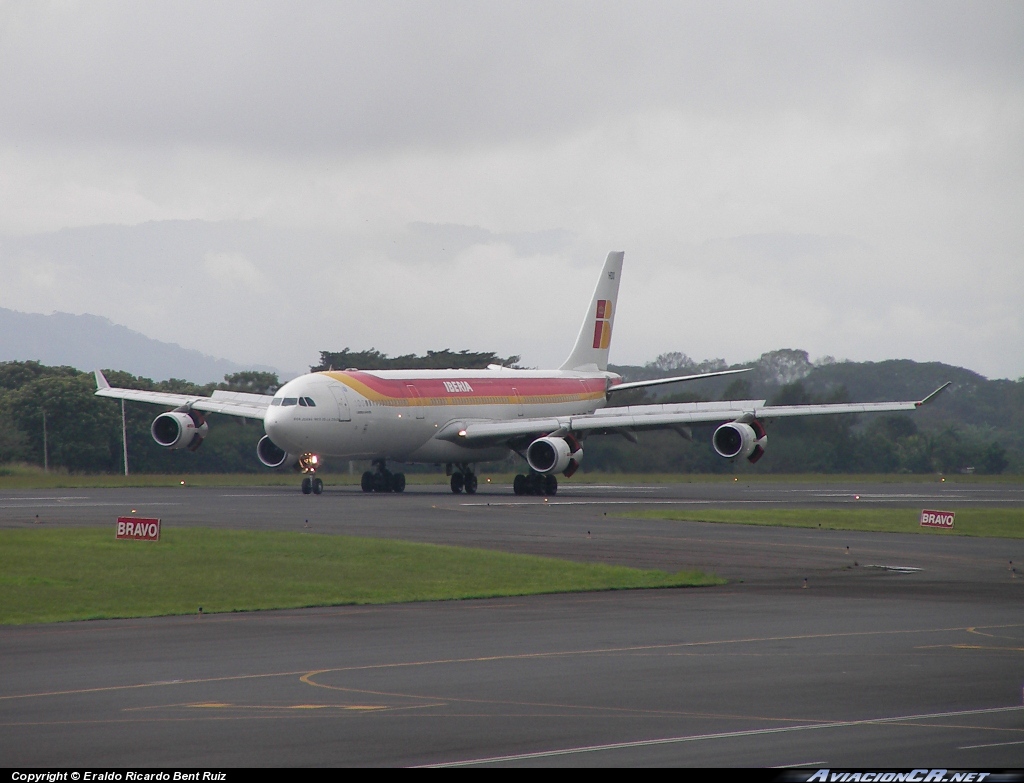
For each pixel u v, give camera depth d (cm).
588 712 4653
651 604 8106
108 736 4300
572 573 9762
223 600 8369
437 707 4750
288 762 3959
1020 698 4912
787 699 4888
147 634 6800
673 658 5875
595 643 6362
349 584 9106
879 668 5594
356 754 4053
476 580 9388
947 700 4872
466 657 5922
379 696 4956
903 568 10481
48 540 11206
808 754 4050
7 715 4625
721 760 3978
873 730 4366
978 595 8581
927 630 6825
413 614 7662
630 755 4038
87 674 5488
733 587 9150
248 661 5828
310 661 5822
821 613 7581
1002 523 16338
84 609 7912
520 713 4638
